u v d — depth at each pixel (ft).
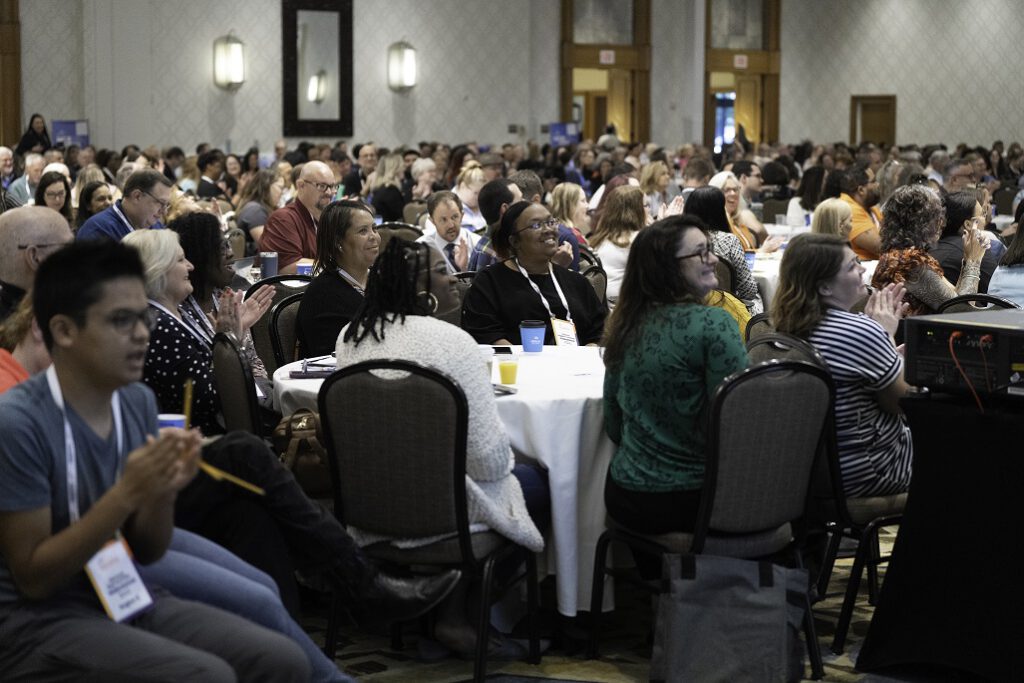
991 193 42.37
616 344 11.07
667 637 10.46
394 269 10.85
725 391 10.23
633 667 11.34
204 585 8.32
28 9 52.13
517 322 15.02
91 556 7.15
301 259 22.38
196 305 12.89
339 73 57.00
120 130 52.85
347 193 42.22
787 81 73.36
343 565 9.64
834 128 73.51
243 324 12.94
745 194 34.40
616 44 66.08
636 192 20.68
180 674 7.25
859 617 12.57
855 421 11.60
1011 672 10.36
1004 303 14.14
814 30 73.46
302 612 12.86
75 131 51.49
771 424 10.49
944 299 16.34
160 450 7.00
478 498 10.61
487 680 10.98
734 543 10.77
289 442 11.05
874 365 11.49
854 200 25.04
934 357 10.62
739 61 70.95
